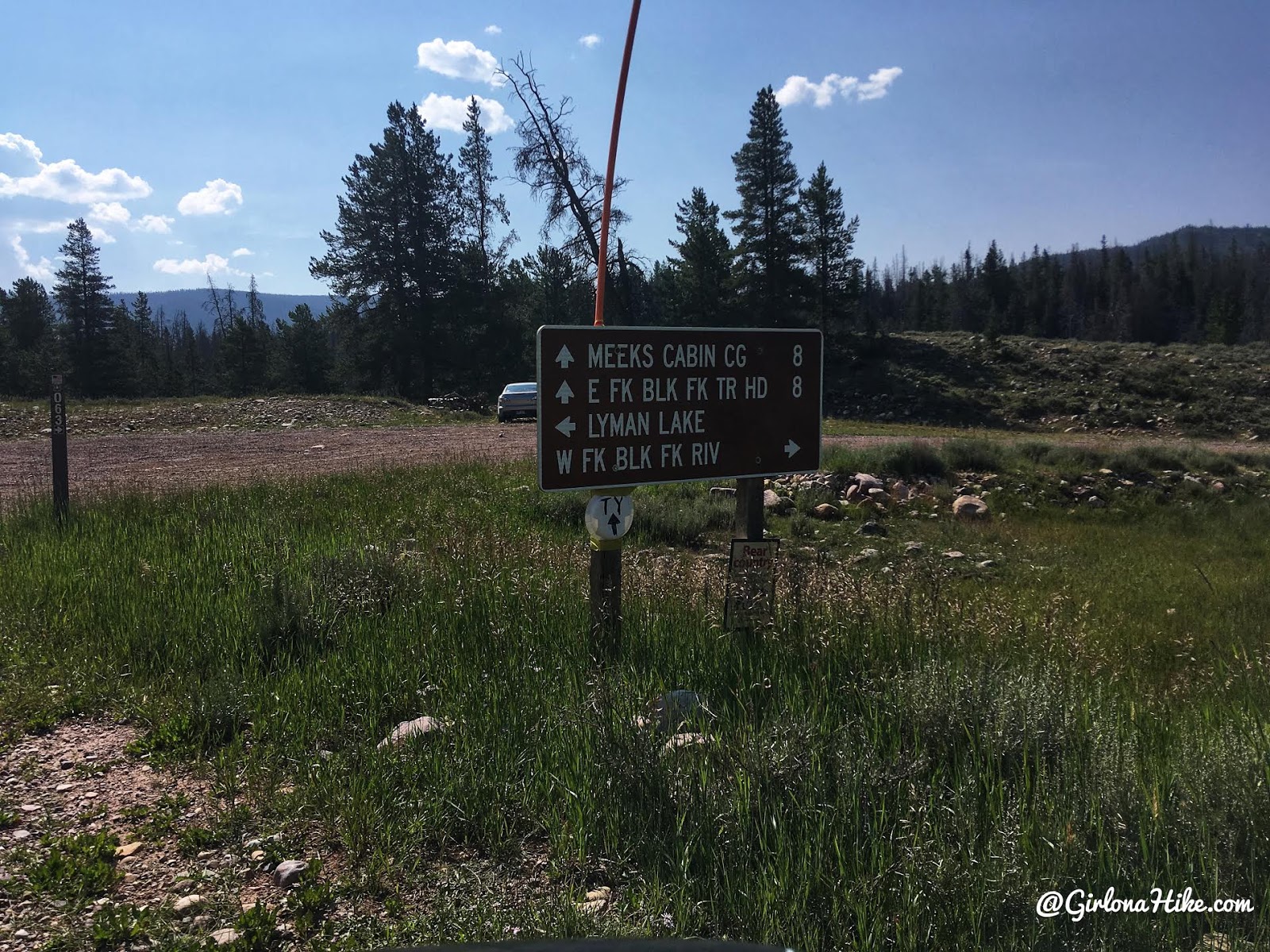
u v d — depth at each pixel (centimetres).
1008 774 380
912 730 417
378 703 500
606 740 400
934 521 1533
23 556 801
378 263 5472
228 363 8100
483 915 298
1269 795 319
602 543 563
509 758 416
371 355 5662
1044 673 459
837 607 611
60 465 1007
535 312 6081
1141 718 457
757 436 617
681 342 584
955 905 282
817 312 6328
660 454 580
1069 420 4791
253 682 528
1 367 6862
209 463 1781
